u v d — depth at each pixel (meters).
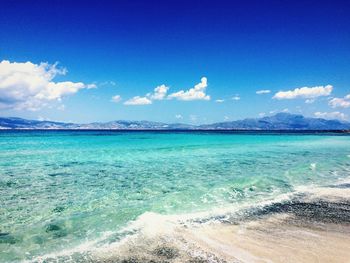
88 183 13.61
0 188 12.41
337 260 5.92
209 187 12.80
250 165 19.83
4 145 37.16
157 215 8.75
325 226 7.96
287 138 68.12
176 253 6.12
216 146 37.94
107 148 33.06
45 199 10.73
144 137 69.06
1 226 7.82
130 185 13.21
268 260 5.84
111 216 8.62
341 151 31.56
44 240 6.85
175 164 20.14
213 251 6.24
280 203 10.30
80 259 5.85
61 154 25.80
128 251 6.20
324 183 13.82
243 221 8.31
